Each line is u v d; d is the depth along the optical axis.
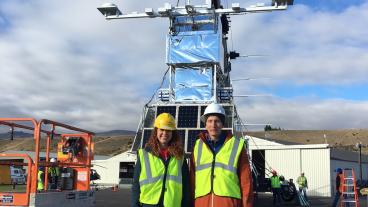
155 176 5.20
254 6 16.72
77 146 14.85
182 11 17.14
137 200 5.30
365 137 139.75
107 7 17.20
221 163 5.18
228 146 5.26
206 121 5.41
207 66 17.00
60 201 12.58
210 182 5.15
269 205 26.27
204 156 5.27
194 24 17.31
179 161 5.32
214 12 16.97
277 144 41.66
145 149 5.41
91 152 14.87
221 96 17.12
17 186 18.66
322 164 39.91
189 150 13.80
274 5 16.75
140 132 15.24
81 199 13.88
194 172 5.34
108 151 101.88
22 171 31.08
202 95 16.80
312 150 40.41
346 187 23.38
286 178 40.81
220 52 16.94
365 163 53.03
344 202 23.48
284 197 28.25
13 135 11.98
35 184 11.43
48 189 14.48
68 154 14.86
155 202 5.15
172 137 5.44
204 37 17.08
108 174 54.16
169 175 5.23
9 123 11.69
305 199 27.00
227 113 14.65
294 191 28.12
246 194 5.17
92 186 44.66
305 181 27.42
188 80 17.08
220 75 18.12
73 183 14.91
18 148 103.25
